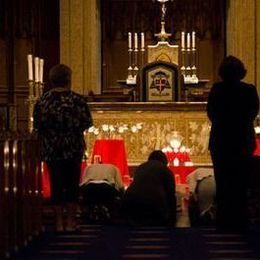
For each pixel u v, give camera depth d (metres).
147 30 32.56
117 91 32.12
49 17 32.34
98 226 16.20
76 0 27.92
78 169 14.50
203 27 32.56
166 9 32.50
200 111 23.59
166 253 12.79
